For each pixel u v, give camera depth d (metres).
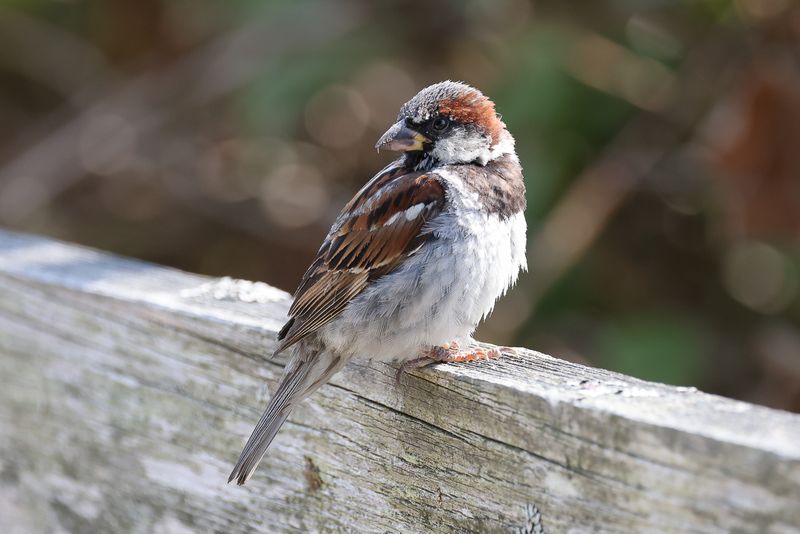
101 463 6.30
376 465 5.05
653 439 3.68
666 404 3.88
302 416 5.36
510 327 10.49
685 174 11.04
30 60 13.78
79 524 6.45
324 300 5.70
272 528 5.53
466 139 6.44
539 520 4.20
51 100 14.13
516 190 6.31
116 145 13.21
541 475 4.17
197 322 5.79
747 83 9.76
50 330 6.50
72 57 13.74
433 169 6.35
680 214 11.27
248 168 13.35
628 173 10.81
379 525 5.05
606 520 3.90
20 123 14.14
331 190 13.27
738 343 10.84
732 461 3.46
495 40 11.27
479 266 5.93
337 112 13.21
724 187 10.17
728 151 9.82
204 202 13.41
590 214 10.62
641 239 11.38
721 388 10.52
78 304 6.33
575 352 10.61
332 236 6.19
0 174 13.22
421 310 5.82
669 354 9.84
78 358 6.36
